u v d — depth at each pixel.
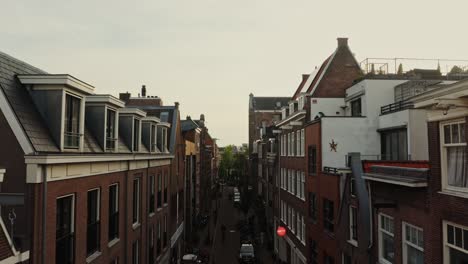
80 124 11.05
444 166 8.57
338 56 26.36
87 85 10.96
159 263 21.31
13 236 8.58
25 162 8.62
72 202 10.57
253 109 76.88
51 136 10.02
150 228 19.34
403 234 10.34
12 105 8.95
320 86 25.78
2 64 9.84
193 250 31.33
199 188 45.66
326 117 20.22
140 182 17.52
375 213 12.08
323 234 18.83
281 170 32.34
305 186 23.12
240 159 90.38
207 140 68.56
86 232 11.27
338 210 16.33
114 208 14.14
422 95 8.95
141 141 19.45
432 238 8.90
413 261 9.99
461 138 8.10
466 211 7.74
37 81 10.00
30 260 8.53
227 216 54.03
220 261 30.30
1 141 8.77
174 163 26.67
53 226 9.35
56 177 9.45
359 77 23.61
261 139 49.50
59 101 10.16
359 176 13.80
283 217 31.38
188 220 35.44
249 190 65.62
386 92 20.91
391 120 18.86
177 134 28.16
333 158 19.98
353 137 20.25
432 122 8.98
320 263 19.41
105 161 12.58
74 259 10.48
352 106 24.02
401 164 11.43
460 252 8.08
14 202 8.66
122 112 16.38
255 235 39.88
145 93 36.84
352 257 14.29
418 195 9.52
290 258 28.67
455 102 7.56
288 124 27.56
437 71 22.34
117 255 14.07
